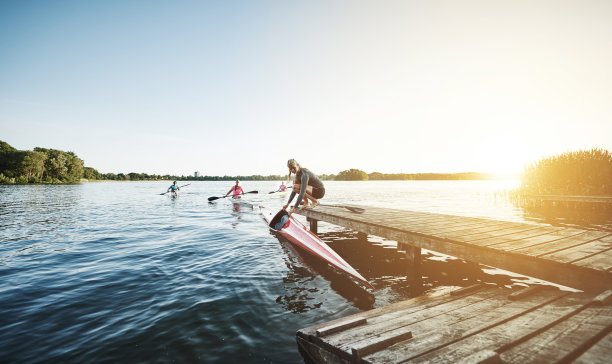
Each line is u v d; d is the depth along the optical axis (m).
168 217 11.38
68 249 6.23
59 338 2.75
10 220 10.51
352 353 1.85
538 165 20.00
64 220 10.54
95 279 4.38
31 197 23.38
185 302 3.57
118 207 15.27
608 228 8.75
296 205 5.80
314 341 2.25
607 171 16.95
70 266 5.03
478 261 3.59
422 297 3.08
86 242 6.91
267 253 5.92
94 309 3.37
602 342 1.73
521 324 2.15
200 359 2.44
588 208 14.54
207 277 4.49
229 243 6.80
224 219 10.80
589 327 1.98
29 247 6.41
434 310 2.62
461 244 3.80
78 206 15.86
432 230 4.70
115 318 3.15
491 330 2.09
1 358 2.41
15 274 4.59
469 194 28.08
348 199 21.66
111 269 4.86
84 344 2.65
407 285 4.34
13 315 3.20
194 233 8.03
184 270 4.82
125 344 2.65
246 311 3.34
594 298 2.41
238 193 17.06
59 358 2.44
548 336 1.92
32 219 10.77
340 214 6.89
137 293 3.84
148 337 2.77
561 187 18.45
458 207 15.60
